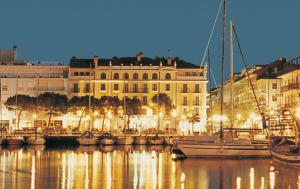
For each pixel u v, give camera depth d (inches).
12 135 4714.6
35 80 6225.4
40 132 4950.8
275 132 3395.7
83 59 6535.4
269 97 5531.5
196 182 2020.2
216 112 6407.5
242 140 3019.2
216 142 2979.8
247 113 5457.7
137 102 5944.9
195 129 6141.7
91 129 5462.6
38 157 3260.3
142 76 6353.3
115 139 4768.7
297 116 2888.8
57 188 1850.4
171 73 6348.4
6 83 6195.9
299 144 2610.7
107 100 5738.2
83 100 5703.7
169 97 6195.9
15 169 2485.2
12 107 5664.4
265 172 2287.2
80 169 2504.9
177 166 2588.6
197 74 6363.2
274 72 5816.9
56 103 5580.7
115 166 2657.5
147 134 5147.6
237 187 1887.3
